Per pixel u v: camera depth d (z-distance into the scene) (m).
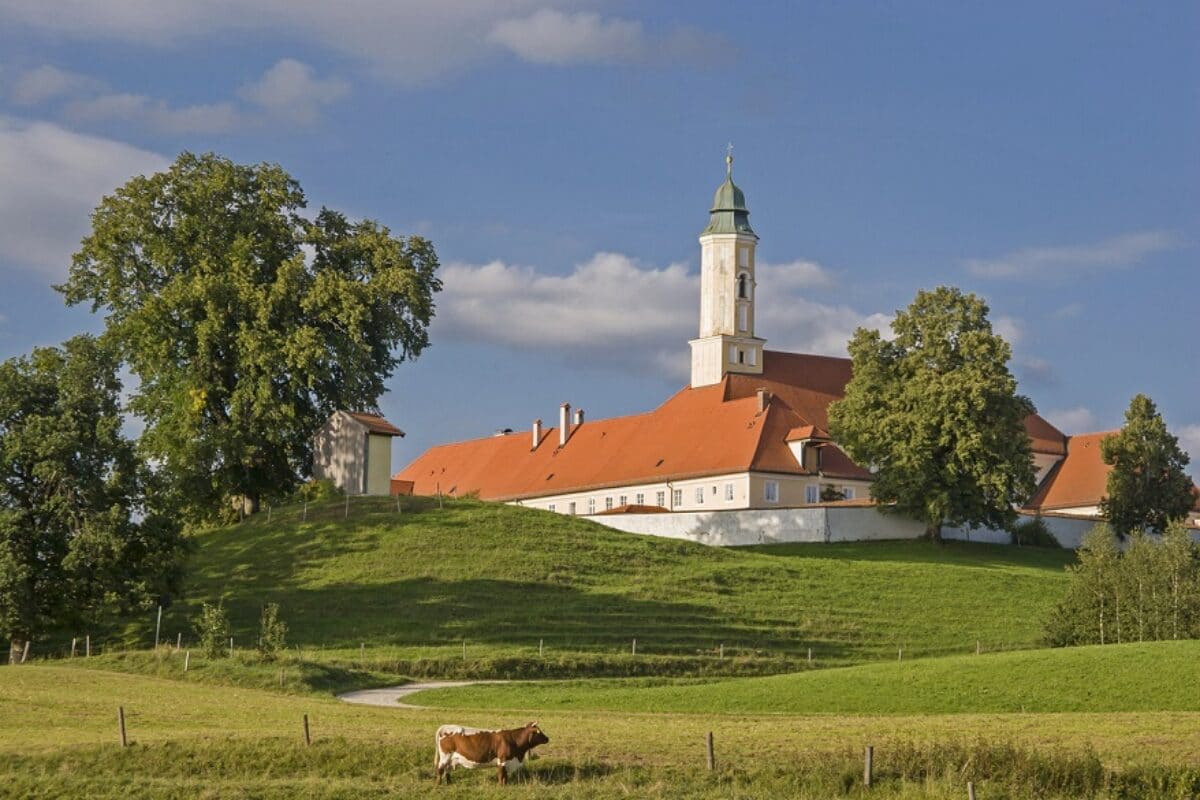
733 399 164.62
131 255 123.81
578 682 84.25
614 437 171.50
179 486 118.06
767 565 115.94
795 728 58.72
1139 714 65.50
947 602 110.31
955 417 130.38
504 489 178.12
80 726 59.75
